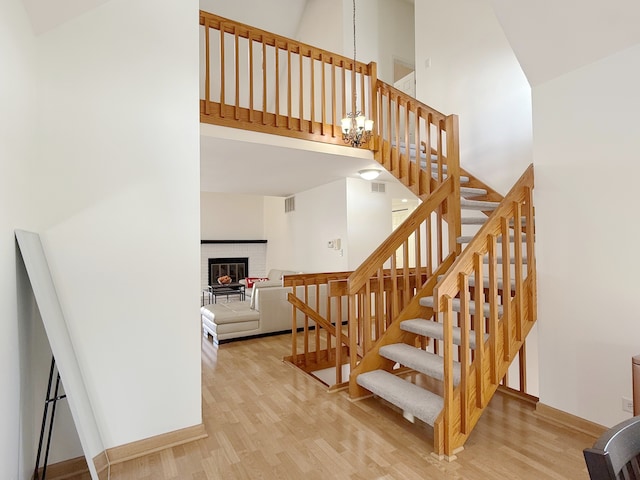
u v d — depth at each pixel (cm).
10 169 165
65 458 210
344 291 332
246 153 442
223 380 346
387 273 418
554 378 255
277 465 209
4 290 158
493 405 282
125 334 223
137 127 231
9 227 164
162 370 233
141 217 230
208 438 239
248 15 706
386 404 288
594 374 232
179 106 246
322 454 219
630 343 215
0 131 153
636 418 89
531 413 267
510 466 204
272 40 409
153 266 233
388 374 295
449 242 367
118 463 213
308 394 310
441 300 215
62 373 177
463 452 218
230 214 1008
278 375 360
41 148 202
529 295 268
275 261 944
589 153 234
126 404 221
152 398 229
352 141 414
